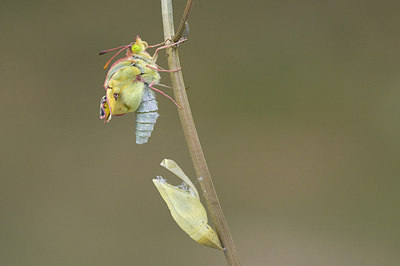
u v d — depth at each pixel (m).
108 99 0.54
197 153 0.53
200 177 0.53
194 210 0.53
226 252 0.53
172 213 0.53
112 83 0.54
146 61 0.54
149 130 0.54
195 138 0.53
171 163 0.54
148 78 0.54
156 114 0.54
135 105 0.54
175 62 0.53
